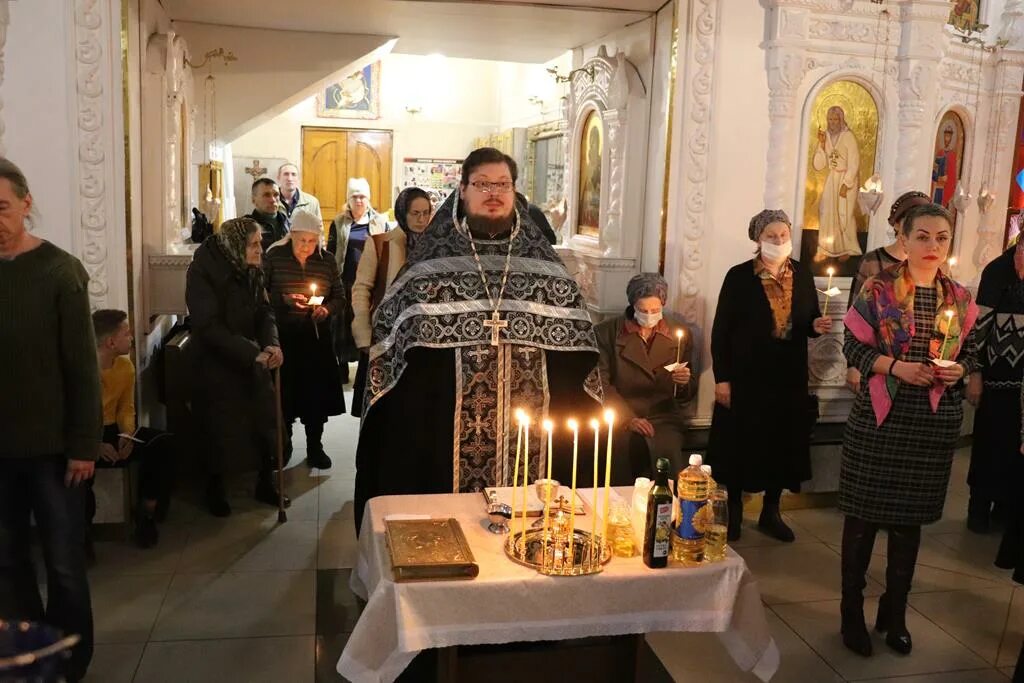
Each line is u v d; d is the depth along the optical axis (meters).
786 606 3.48
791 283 4.05
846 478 3.10
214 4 5.18
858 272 4.08
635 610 2.13
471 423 2.56
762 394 4.03
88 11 3.86
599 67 5.15
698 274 4.68
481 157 2.49
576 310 2.61
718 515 2.27
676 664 3.01
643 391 4.09
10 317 2.42
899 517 3.00
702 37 4.52
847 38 4.70
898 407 2.96
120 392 3.85
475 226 2.57
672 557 2.21
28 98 3.88
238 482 4.77
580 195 5.84
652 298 4.01
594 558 2.14
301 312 4.75
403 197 4.12
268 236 5.81
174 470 4.12
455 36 5.86
